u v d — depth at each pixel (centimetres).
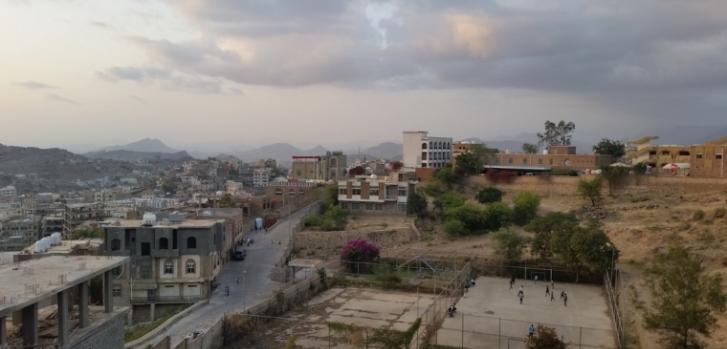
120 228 9156
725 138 18075
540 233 10944
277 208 16600
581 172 18225
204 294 9175
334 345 6969
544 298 9206
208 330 6712
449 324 7688
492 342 6900
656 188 15438
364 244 11331
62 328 4119
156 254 9125
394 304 9062
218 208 13862
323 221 14012
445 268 11075
